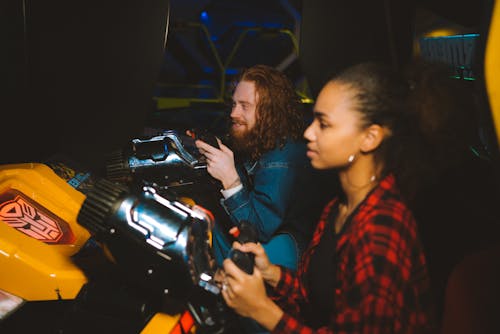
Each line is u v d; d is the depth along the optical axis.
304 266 1.28
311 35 2.93
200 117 6.43
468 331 1.03
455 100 1.03
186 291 1.17
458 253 1.98
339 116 1.04
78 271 1.48
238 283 1.08
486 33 0.74
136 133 3.21
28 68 2.94
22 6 2.81
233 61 9.70
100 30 3.01
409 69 1.08
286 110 1.77
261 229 1.70
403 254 0.99
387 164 1.07
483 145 1.84
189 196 1.94
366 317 0.96
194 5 8.32
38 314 1.69
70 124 3.10
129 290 1.35
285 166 1.72
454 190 1.99
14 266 1.42
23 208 1.65
